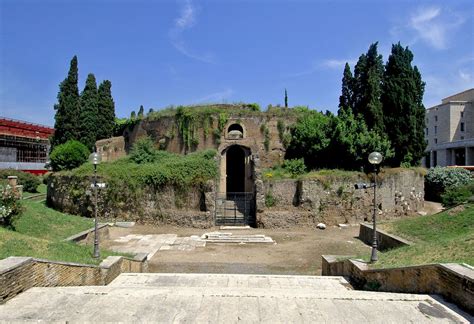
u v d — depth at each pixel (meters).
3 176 36.16
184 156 29.77
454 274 7.58
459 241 10.95
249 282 12.20
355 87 34.56
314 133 29.44
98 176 26.30
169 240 21.34
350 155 27.58
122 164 28.88
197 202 25.16
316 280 12.59
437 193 36.12
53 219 18.86
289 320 7.05
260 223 24.84
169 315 7.21
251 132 31.83
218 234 22.58
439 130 68.75
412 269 9.07
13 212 15.40
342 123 28.19
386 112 31.53
